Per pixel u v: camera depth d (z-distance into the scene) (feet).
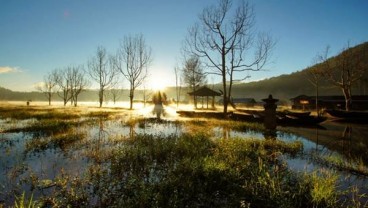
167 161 25.22
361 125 78.69
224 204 15.80
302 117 72.13
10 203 15.84
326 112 114.11
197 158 24.81
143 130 52.65
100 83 191.93
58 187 18.51
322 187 16.48
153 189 17.29
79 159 26.81
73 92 245.24
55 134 43.73
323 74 159.22
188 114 94.94
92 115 93.04
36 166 24.08
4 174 21.59
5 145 35.09
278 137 45.52
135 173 21.40
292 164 25.90
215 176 19.90
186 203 15.93
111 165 23.36
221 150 29.89
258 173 20.59
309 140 43.19
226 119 80.28
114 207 14.87
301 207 15.57
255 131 51.93
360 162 26.76
